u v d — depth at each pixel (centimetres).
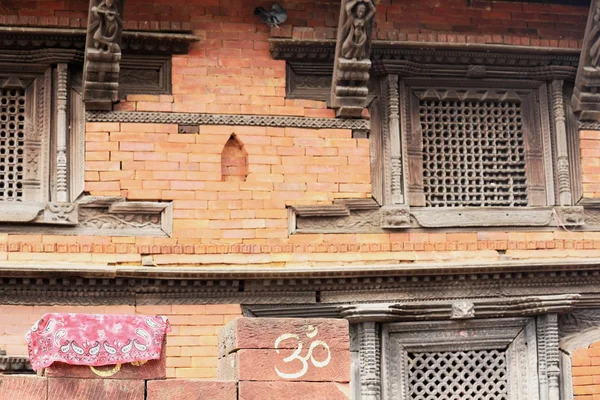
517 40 1550
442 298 1496
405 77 1540
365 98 1505
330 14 1530
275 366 1031
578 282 1526
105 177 1455
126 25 1472
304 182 1494
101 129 1462
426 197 1528
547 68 1562
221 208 1472
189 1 1505
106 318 1009
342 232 1493
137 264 1443
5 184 1452
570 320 1524
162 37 1473
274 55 1511
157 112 1475
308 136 1504
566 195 1545
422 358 1498
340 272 1459
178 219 1461
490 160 1555
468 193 1540
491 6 1571
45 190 1447
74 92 1472
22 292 1416
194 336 1441
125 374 1003
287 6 1525
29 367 1389
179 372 1432
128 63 1484
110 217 1452
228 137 1487
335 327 1048
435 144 1544
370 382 1459
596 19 1514
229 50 1505
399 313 1474
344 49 1474
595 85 1545
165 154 1470
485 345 1505
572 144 1564
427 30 1549
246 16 1516
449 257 1506
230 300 1456
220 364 1098
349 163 1506
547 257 1528
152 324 1017
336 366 1041
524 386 1502
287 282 1462
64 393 988
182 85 1488
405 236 1504
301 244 1480
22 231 1433
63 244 1435
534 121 1566
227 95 1495
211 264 1455
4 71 1462
